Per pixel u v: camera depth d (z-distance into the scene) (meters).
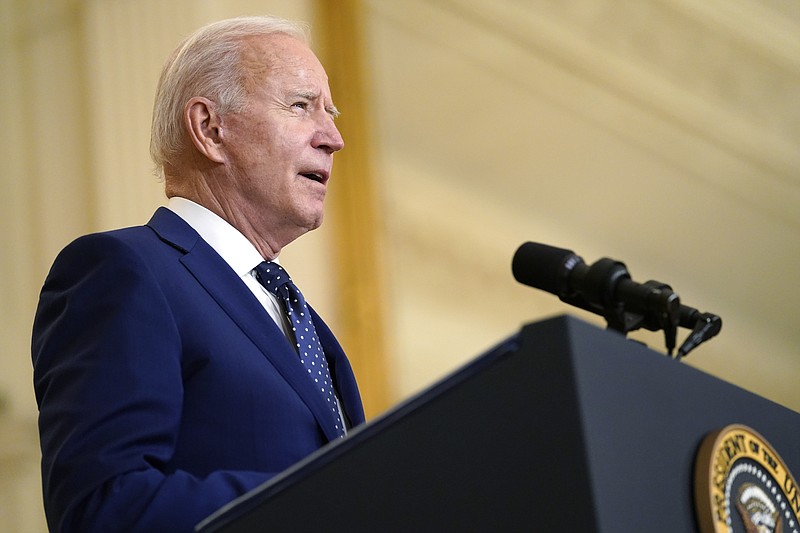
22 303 15.34
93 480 4.72
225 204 6.51
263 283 6.30
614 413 3.37
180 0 16.41
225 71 6.64
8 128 15.73
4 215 15.49
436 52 19.56
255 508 3.59
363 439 3.50
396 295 18.27
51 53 16.08
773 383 21.12
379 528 3.43
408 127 19.08
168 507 4.55
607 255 20.06
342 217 18.19
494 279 19.16
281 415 5.42
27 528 14.64
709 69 21.59
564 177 20.05
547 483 3.26
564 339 3.33
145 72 16.06
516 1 20.27
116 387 5.03
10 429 14.88
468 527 3.33
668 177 20.89
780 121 22.05
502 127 19.78
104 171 15.71
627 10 21.05
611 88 20.70
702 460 3.64
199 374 5.41
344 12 18.81
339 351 6.45
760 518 3.77
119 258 5.48
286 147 6.54
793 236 21.77
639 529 3.29
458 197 19.19
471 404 3.41
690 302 20.61
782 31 22.22
